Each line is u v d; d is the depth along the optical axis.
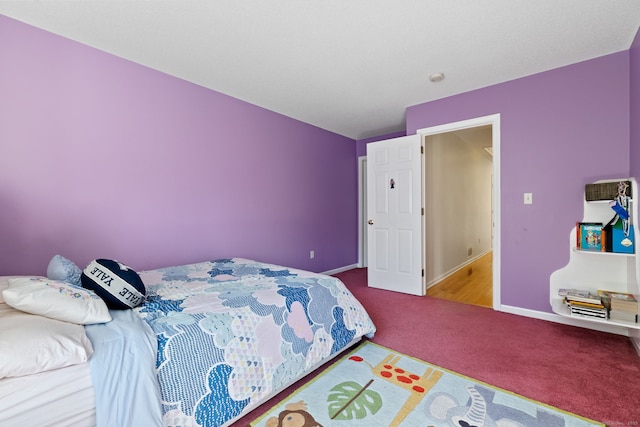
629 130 2.27
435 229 4.07
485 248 6.63
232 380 1.29
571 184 2.52
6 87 1.85
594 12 1.83
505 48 2.25
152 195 2.53
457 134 4.52
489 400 1.51
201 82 2.82
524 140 2.73
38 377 0.88
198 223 2.86
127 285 1.40
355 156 5.12
